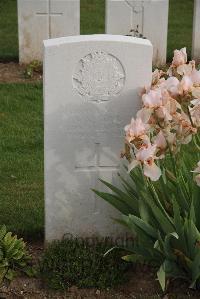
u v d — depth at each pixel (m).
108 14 5.33
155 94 2.74
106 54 2.96
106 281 2.95
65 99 2.99
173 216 2.95
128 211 2.99
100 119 3.02
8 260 2.97
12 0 7.57
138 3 5.32
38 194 3.56
